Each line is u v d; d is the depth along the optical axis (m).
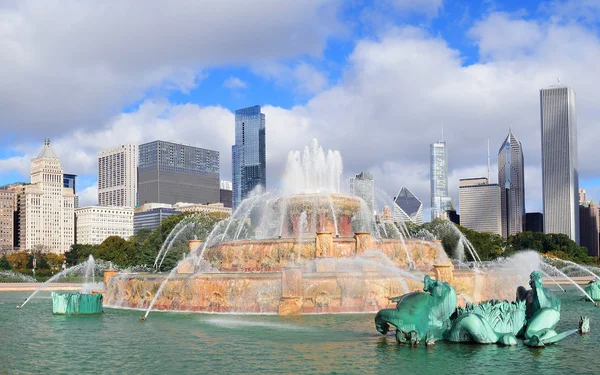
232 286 38.19
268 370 20.16
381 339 26.31
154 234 138.75
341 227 51.22
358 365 20.80
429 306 25.62
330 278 37.28
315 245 42.38
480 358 21.83
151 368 20.78
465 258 125.88
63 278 135.25
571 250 157.62
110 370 20.56
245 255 44.97
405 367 20.42
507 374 19.28
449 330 25.36
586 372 19.52
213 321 33.34
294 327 30.42
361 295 37.38
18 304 51.88
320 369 20.22
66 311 38.28
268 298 37.41
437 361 21.36
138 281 42.91
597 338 26.23
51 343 26.41
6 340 27.36
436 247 48.66
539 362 21.06
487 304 26.34
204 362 21.67
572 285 78.12
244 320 33.62
